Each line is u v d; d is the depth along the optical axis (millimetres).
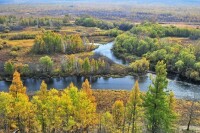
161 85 47312
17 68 149000
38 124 66500
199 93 127688
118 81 143750
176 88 134375
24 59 174375
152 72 157375
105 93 121625
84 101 61219
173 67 156250
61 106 59625
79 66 153375
